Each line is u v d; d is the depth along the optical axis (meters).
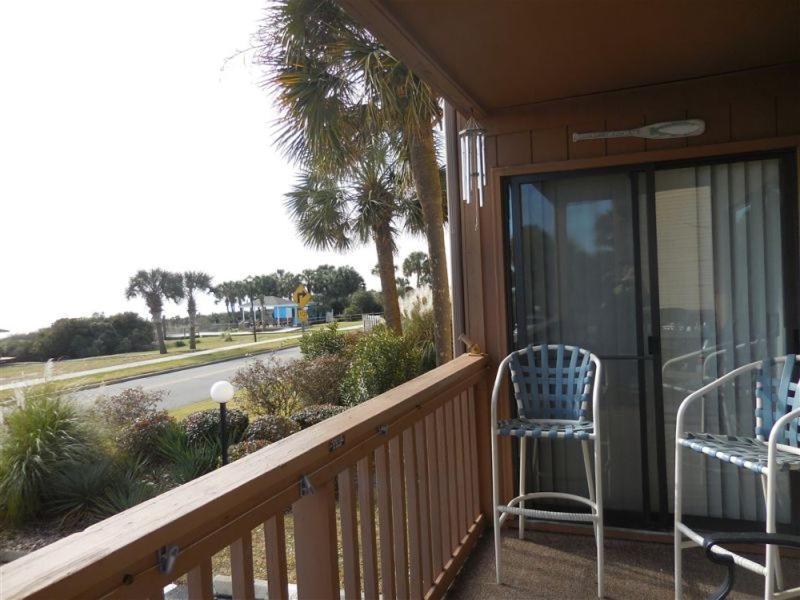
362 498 1.74
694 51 2.29
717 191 2.69
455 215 3.07
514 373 2.63
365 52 5.59
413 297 10.21
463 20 1.96
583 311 2.89
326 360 7.93
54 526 4.57
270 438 5.46
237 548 1.16
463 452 2.72
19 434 4.84
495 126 2.95
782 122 2.52
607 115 2.77
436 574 2.30
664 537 2.72
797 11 1.97
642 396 2.79
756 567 1.92
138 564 0.87
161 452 5.62
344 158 6.61
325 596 1.47
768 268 2.63
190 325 28.22
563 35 2.10
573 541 2.79
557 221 2.91
